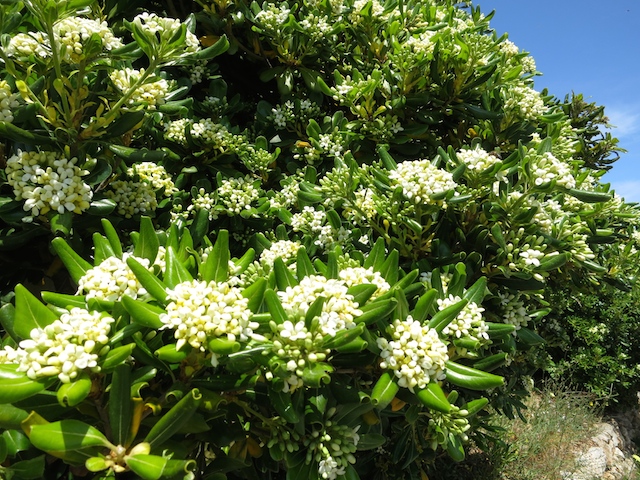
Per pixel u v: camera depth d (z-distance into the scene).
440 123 3.79
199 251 2.48
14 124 1.98
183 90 2.58
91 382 1.30
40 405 1.34
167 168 3.18
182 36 1.89
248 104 4.01
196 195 3.04
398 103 3.20
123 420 1.31
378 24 3.63
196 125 3.07
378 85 3.28
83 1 1.77
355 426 1.85
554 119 3.38
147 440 1.31
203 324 1.35
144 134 3.15
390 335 1.73
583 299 7.48
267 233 3.24
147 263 1.63
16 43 1.99
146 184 2.65
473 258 2.52
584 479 5.53
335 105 3.95
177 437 1.56
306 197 2.86
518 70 3.61
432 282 2.07
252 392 1.74
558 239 2.60
